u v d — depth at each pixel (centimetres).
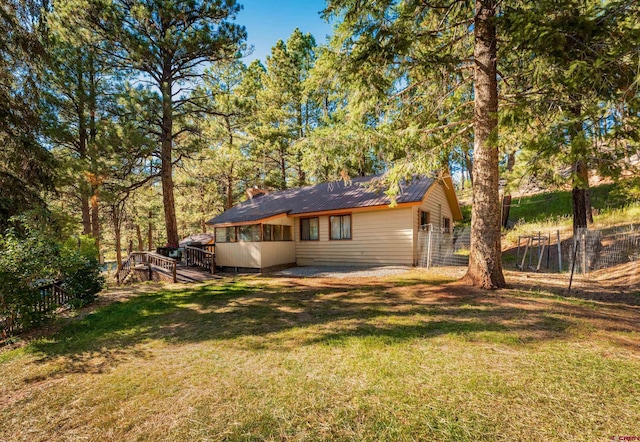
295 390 258
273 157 2252
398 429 201
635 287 623
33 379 311
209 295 705
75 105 1272
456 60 582
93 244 987
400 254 1079
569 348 310
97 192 1117
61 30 1093
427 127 726
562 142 448
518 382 250
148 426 222
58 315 575
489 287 593
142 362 342
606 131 434
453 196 1448
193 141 1347
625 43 416
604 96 442
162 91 1255
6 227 671
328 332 400
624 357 287
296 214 1225
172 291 783
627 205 1231
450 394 238
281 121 2133
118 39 1148
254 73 2397
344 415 220
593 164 427
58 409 252
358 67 598
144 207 2338
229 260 1171
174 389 274
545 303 479
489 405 222
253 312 532
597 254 902
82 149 1343
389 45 566
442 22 640
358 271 1009
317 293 673
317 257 1249
